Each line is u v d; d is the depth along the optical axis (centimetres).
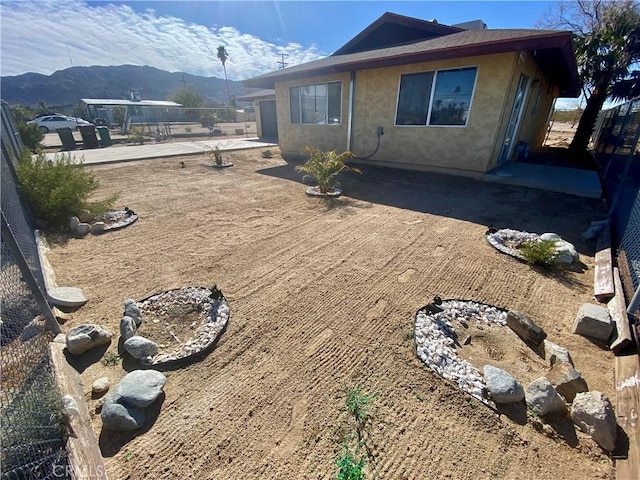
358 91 853
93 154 1118
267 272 332
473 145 701
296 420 173
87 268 339
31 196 428
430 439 162
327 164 622
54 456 148
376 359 215
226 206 556
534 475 145
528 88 783
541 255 330
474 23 1108
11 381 175
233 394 189
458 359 212
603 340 228
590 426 161
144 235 429
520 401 180
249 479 146
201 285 307
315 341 233
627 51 1030
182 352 219
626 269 287
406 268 337
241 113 3456
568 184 612
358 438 162
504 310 264
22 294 221
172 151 1184
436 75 707
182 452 157
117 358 216
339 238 417
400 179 743
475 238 411
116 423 165
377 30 1002
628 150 611
